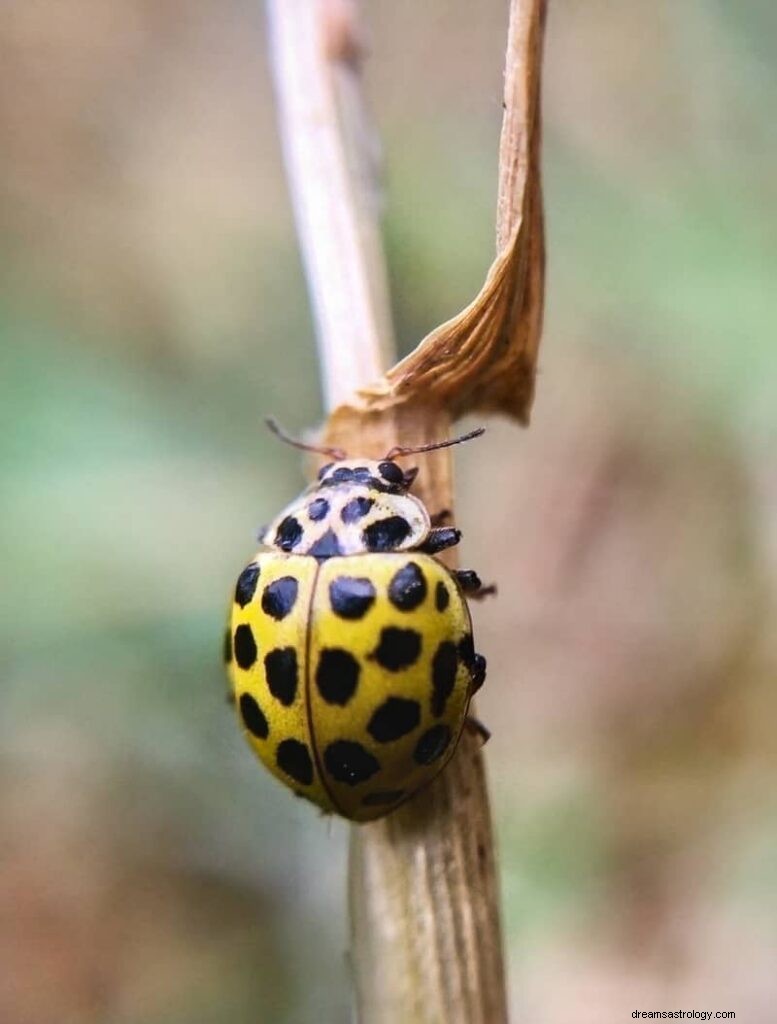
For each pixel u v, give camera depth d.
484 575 0.05
